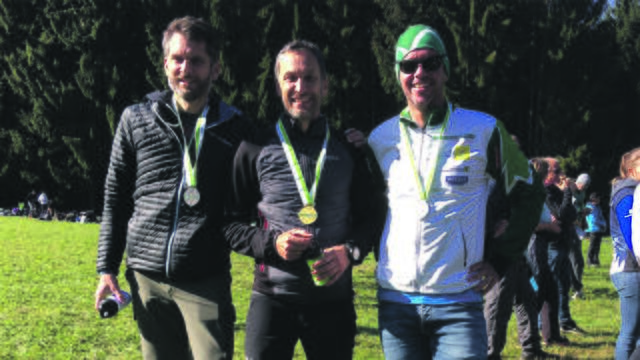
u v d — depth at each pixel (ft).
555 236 20.97
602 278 37.81
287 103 9.30
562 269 22.80
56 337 20.86
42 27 116.06
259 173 9.44
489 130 9.16
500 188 9.46
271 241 8.99
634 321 14.69
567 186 21.95
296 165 9.21
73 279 32.58
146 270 10.13
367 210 9.54
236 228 9.54
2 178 119.96
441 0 105.50
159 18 109.40
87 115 113.60
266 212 9.32
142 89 114.83
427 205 8.95
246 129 10.36
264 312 9.36
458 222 8.94
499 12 104.58
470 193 9.02
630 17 110.93
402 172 9.19
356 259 9.00
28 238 54.54
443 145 9.06
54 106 112.27
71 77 115.24
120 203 10.50
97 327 22.38
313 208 8.94
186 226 9.94
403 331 9.18
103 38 111.96
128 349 19.66
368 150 9.70
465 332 8.79
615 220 14.97
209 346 9.95
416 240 8.98
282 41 111.96
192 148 10.02
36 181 118.21
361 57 113.50
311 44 9.40
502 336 17.13
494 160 9.23
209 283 10.10
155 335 10.55
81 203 118.73
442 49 9.21
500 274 9.26
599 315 26.63
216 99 10.43
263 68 109.19
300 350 19.07
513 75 108.27
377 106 114.73
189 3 111.04
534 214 9.21
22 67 114.52
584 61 106.32
